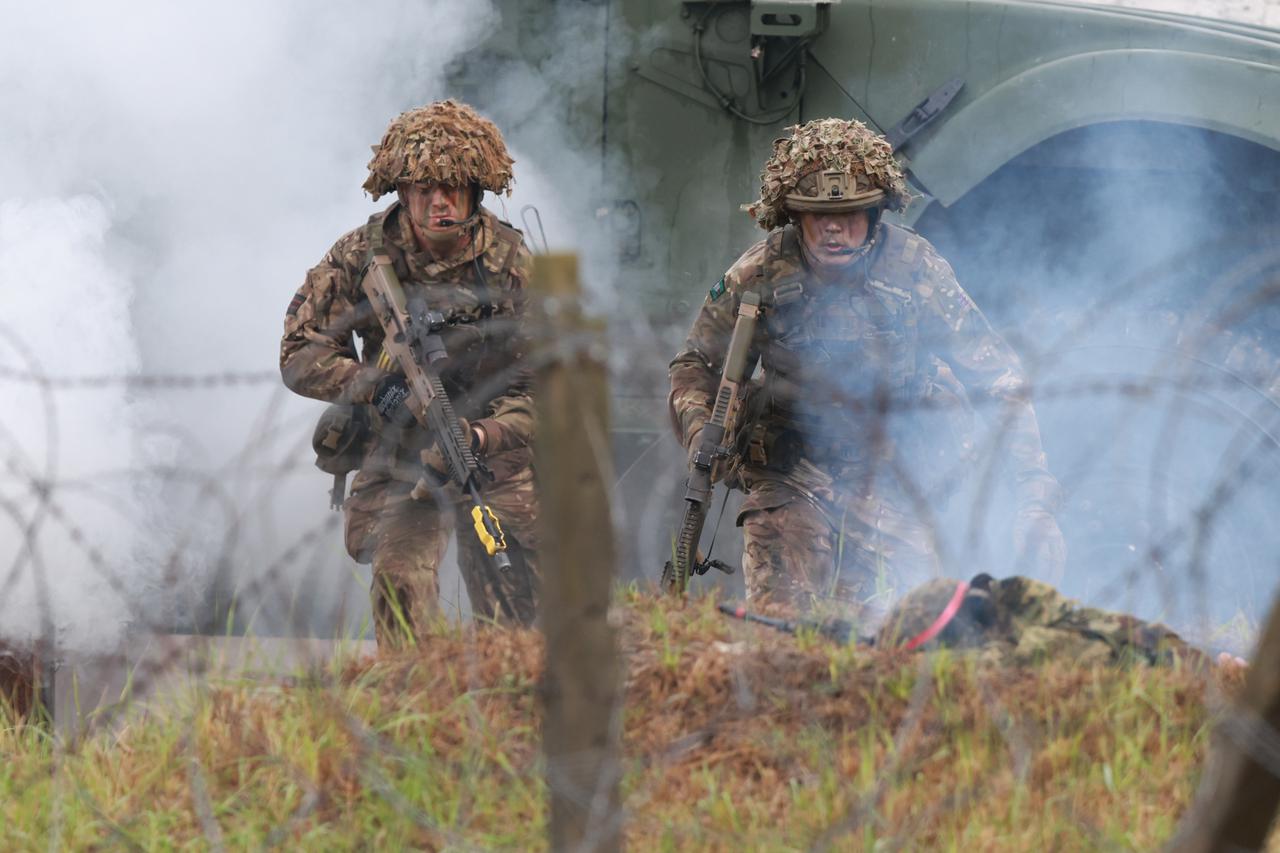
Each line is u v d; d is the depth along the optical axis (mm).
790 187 18688
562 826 10516
